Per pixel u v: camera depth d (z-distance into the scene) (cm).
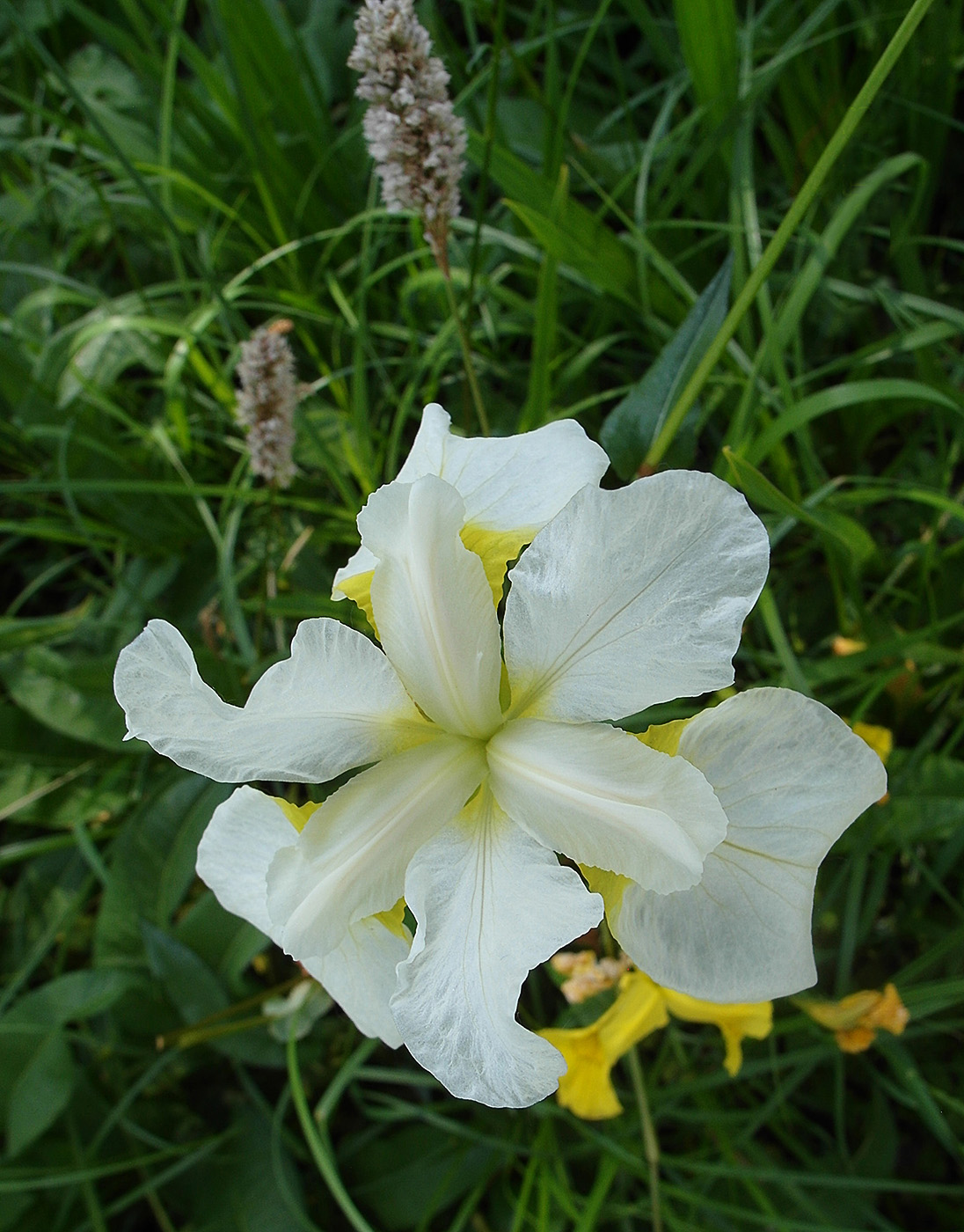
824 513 24
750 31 28
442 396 33
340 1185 23
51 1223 28
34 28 39
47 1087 27
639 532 14
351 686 16
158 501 33
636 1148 26
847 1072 28
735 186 28
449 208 22
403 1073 25
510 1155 27
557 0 35
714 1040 26
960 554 28
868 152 31
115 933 29
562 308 32
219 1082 30
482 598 16
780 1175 24
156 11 30
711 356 20
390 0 20
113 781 32
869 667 28
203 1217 28
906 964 28
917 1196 27
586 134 34
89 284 37
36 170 37
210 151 34
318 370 35
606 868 15
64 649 34
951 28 29
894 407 29
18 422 33
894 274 32
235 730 15
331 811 16
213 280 29
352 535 32
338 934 15
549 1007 28
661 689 15
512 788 16
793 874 16
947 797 26
